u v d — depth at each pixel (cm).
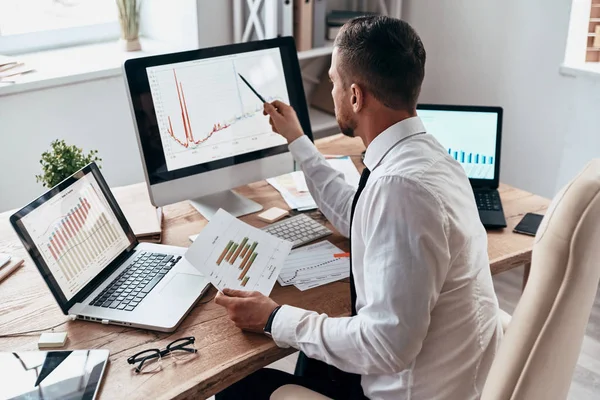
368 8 336
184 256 141
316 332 124
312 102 355
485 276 128
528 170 314
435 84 344
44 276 130
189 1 287
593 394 219
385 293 114
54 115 266
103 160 286
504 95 312
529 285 108
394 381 124
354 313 136
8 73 258
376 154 127
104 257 148
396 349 114
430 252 113
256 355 127
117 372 121
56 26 298
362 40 122
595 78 274
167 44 307
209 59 174
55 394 114
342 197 166
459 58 327
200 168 176
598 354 238
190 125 173
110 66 274
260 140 185
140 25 322
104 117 279
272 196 192
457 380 123
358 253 126
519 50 299
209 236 146
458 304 121
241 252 145
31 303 141
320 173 169
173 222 175
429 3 333
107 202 154
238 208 183
